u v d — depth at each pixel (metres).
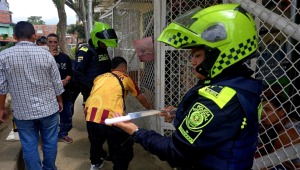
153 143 1.16
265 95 2.18
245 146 1.06
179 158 1.08
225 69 1.08
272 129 2.10
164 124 3.37
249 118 1.03
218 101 1.02
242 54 1.05
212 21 1.04
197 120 1.02
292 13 2.08
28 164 2.63
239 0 2.08
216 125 1.00
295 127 2.01
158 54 3.25
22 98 2.47
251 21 1.09
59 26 14.22
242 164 1.07
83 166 3.43
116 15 6.02
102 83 2.80
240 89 1.05
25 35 2.46
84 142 4.19
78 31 24.08
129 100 5.16
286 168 1.96
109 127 2.66
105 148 3.93
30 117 2.52
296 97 2.16
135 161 3.55
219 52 1.05
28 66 2.43
